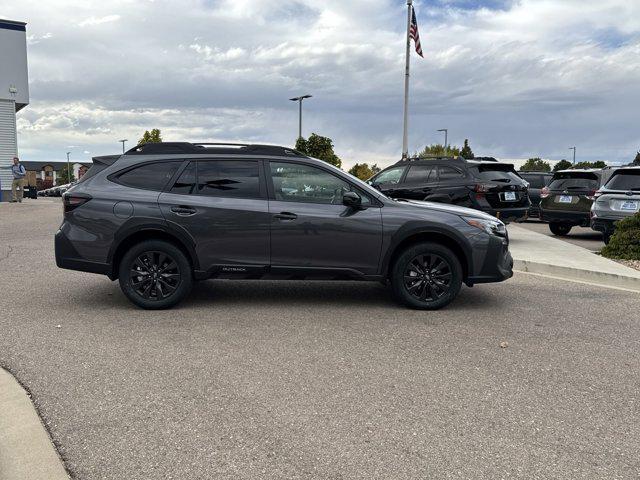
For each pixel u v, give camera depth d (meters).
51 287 7.33
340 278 6.32
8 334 5.23
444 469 2.95
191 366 4.43
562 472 2.94
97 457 3.04
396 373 4.34
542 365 4.57
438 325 5.74
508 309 6.47
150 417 3.52
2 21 25.19
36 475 2.84
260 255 6.20
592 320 6.02
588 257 9.70
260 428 3.39
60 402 3.73
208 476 2.86
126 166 6.32
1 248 10.71
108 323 5.66
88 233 6.12
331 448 3.16
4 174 25.89
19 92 26.02
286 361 4.58
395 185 11.79
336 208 6.25
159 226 6.08
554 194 14.27
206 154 6.32
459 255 6.42
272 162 6.34
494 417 3.59
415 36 24.11
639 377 4.34
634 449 3.21
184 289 6.19
